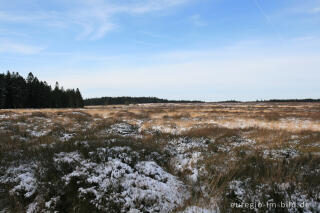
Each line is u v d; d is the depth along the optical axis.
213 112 30.89
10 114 19.73
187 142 10.82
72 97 75.94
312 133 11.55
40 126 13.86
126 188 5.05
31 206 4.31
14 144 8.55
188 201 4.91
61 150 7.17
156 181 5.53
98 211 4.27
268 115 24.25
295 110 36.59
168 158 8.00
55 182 4.94
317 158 6.69
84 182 5.00
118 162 6.14
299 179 5.24
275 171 5.79
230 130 13.30
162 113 28.62
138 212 4.32
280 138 10.59
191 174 6.52
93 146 7.61
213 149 9.12
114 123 16.31
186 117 23.22
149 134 12.91
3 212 4.15
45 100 62.22
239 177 5.81
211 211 4.45
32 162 6.05
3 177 5.15
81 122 17.30
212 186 5.51
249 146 9.28
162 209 4.55
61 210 4.23
